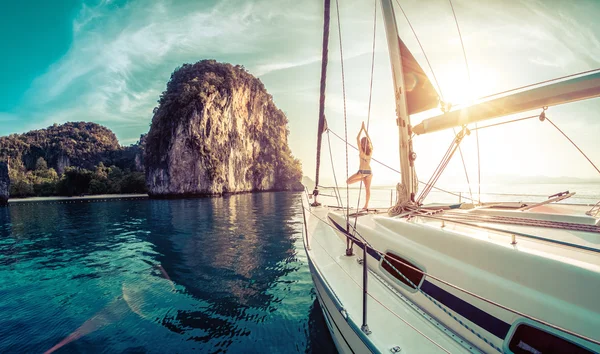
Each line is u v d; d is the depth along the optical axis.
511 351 1.83
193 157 79.44
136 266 8.04
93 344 4.10
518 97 2.72
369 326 2.39
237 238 11.63
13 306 5.52
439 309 2.40
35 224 19.45
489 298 2.05
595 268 1.65
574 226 2.28
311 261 3.80
